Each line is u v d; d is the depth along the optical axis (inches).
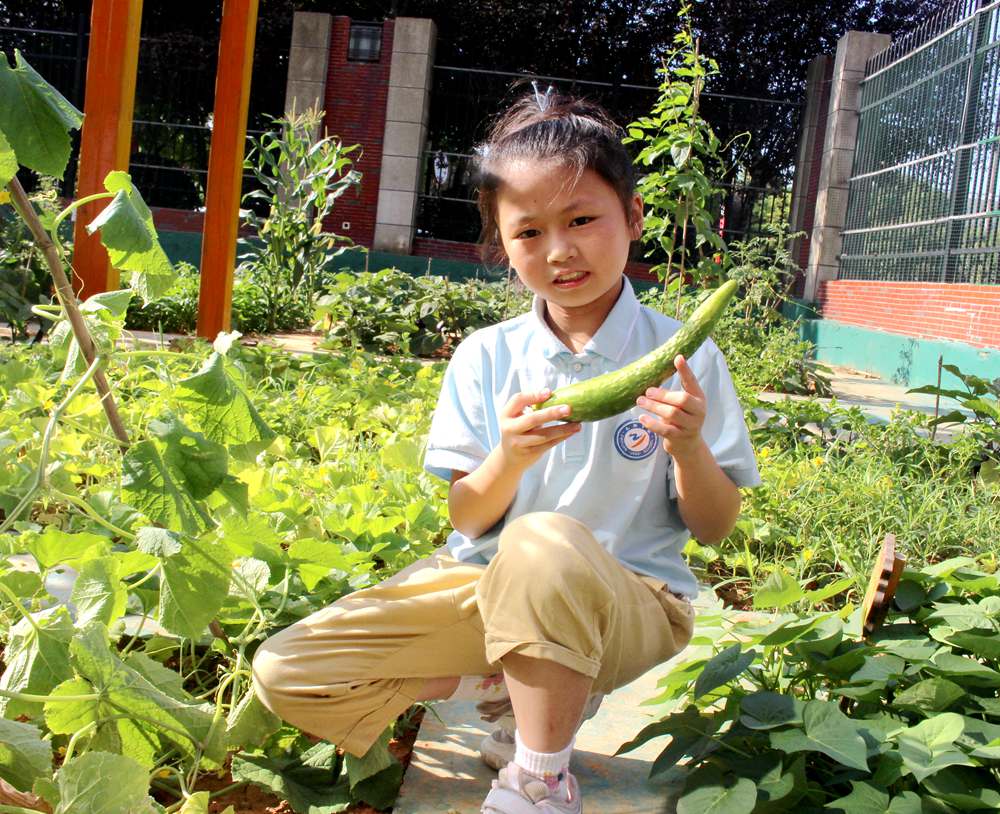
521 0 1032.2
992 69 457.7
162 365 157.6
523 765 64.1
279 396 217.8
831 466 182.2
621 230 73.4
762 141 819.4
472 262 813.2
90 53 255.1
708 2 1029.8
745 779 64.6
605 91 847.7
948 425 255.3
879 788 65.1
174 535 65.4
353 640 71.2
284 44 952.9
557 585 62.5
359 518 110.3
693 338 65.3
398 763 76.8
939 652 78.9
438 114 824.9
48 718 65.2
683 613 74.5
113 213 65.2
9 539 103.1
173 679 74.4
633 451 74.3
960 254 462.6
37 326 334.0
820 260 661.9
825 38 1040.2
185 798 67.6
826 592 87.0
